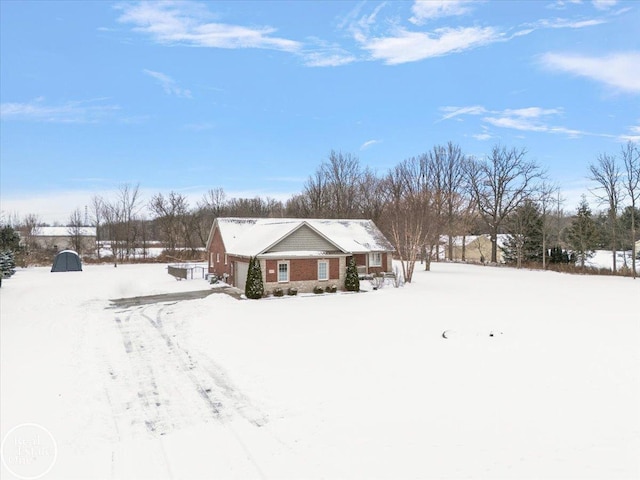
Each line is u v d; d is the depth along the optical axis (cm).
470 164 5928
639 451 743
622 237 4472
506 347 1417
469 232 6694
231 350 1457
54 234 7612
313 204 6831
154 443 849
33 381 1185
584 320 1827
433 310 2098
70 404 1041
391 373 1195
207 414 981
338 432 860
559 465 706
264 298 2609
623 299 2450
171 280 3584
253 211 8212
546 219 5181
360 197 6694
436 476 688
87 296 2706
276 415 959
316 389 1094
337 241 3553
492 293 2741
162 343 1588
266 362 1320
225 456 788
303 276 2841
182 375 1241
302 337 1602
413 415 922
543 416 893
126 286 3183
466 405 963
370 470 715
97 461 780
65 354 1446
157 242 9075
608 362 1231
